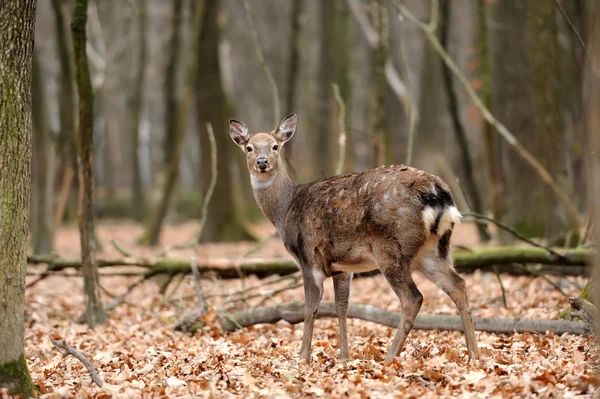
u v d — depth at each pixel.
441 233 8.18
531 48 16.88
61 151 25.36
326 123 33.88
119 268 19.66
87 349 10.53
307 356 8.95
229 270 13.53
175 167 26.31
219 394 7.43
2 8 7.38
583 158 17.02
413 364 8.02
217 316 11.83
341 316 9.15
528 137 19.64
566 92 21.03
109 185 49.75
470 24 39.41
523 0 20.09
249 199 34.81
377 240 8.34
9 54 7.41
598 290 6.41
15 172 7.43
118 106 55.22
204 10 24.95
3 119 7.37
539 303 12.09
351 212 8.54
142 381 8.23
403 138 35.72
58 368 9.27
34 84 21.77
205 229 26.64
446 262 8.29
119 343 10.77
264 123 56.06
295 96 28.55
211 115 26.42
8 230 7.35
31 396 7.40
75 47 11.91
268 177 9.76
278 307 11.39
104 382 8.20
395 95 35.47
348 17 29.92
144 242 26.97
